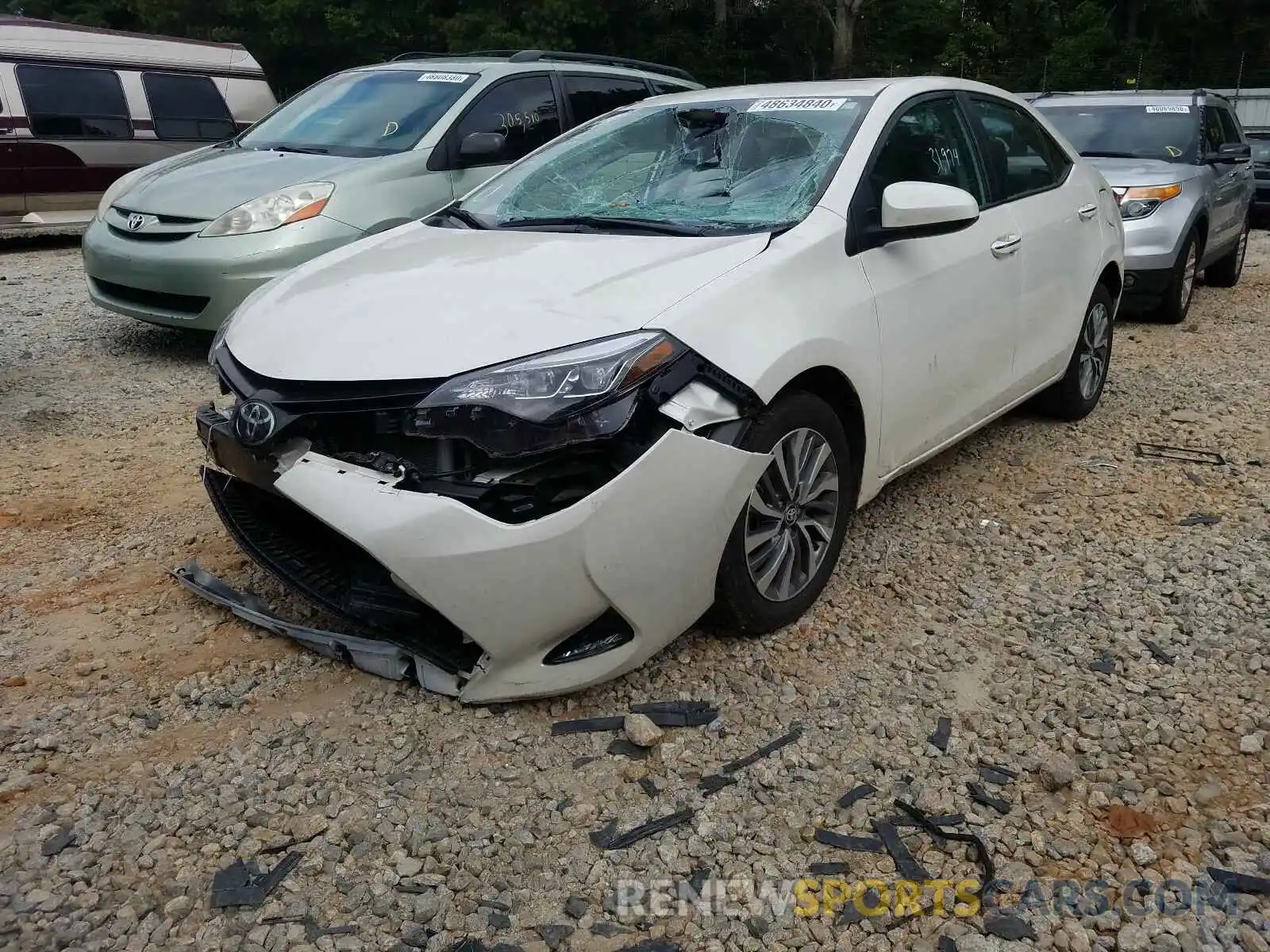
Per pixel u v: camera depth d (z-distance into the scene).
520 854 2.46
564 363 2.71
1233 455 5.03
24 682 3.13
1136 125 8.72
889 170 3.76
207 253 6.21
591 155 4.21
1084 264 5.07
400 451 2.84
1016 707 3.02
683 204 3.72
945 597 3.66
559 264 3.22
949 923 2.27
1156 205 7.73
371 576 2.97
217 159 7.12
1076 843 2.49
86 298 8.83
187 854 2.45
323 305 3.21
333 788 2.66
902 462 3.84
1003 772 2.73
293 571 3.13
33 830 2.52
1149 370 6.69
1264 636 3.36
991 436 5.36
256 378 3.02
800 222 3.41
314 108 7.62
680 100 4.34
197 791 2.65
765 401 2.98
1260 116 22.62
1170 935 2.22
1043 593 3.69
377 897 2.33
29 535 4.16
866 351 3.43
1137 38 32.66
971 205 3.53
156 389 6.18
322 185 6.41
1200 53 33.38
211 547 4.04
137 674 3.18
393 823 2.55
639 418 2.74
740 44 30.22
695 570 2.93
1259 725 2.92
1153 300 7.86
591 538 2.70
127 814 2.58
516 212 3.99
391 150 6.86
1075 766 2.75
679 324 2.87
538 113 7.51
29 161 10.99
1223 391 6.12
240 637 3.39
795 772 2.72
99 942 2.20
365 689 3.08
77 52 11.41
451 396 2.69
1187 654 3.27
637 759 2.78
